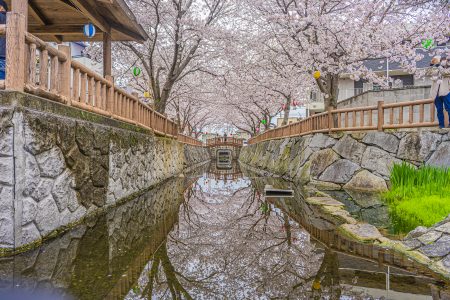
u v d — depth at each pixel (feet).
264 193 31.71
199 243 14.42
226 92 67.10
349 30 35.40
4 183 10.85
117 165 21.76
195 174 55.83
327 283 10.05
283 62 48.19
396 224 17.02
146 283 9.70
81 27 24.80
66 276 9.74
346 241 14.92
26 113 11.48
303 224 18.52
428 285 9.87
